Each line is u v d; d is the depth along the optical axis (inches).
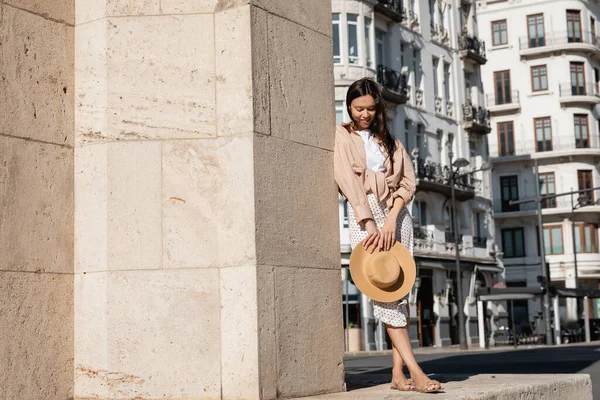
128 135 201.0
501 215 2449.6
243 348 191.6
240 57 199.8
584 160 2439.7
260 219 195.8
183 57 202.7
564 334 1733.5
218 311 195.6
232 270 194.7
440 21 1831.9
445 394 201.2
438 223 1669.5
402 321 216.7
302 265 206.4
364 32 1461.6
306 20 218.8
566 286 2381.9
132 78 202.2
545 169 2460.6
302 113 213.5
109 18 203.3
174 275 196.5
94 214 200.4
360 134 227.0
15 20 195.9
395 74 1555.1
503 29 2541.8
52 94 201.8
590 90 2479.1
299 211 208.1
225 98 200.4
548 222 2431.1
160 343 194.5
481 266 1796.3
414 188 228.2
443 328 1632.6
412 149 1632.6
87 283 199.5
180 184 199.5
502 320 1929.1
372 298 213.6
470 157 1904.5
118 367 194.1
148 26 203.2
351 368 775.1
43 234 196.9
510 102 2512.3
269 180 199.9
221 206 197.6
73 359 199.6
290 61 211.6
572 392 251.4
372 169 224.7
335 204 221.6
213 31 203.2
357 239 221.8
